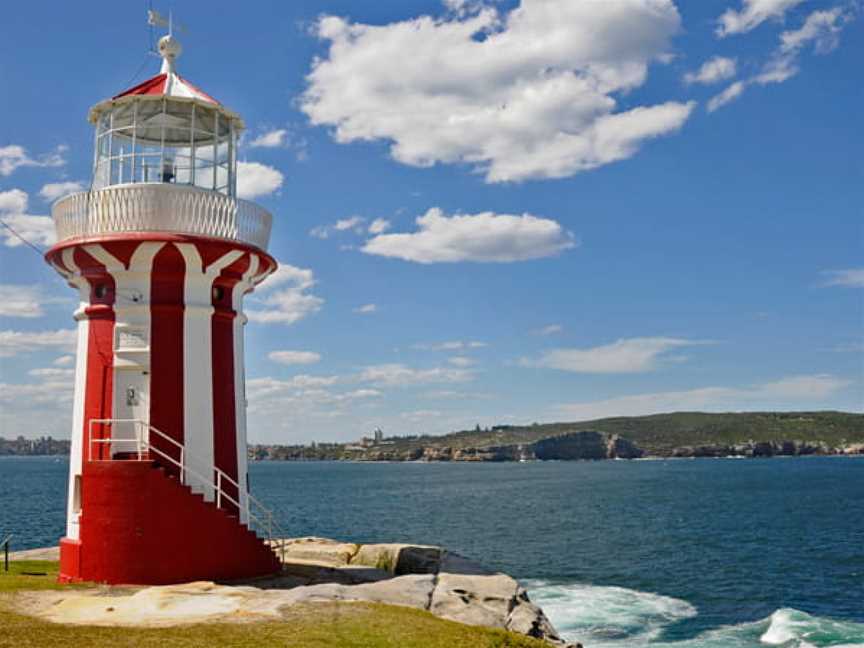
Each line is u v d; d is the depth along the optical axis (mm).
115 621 14359
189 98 20781
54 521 69562
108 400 19688
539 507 96938
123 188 19625
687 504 100188
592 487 144250
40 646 12367
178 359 19812
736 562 50031
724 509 91938
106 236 19375
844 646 29625
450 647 14164
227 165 21797
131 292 19734
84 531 18469
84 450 19859
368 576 21328
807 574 45531
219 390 20391
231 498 20094
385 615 15578
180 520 18625
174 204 19609
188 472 19625
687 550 55688
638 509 93000
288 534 66375
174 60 22219
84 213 19984
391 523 77188
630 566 48312
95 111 21141
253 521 25078
